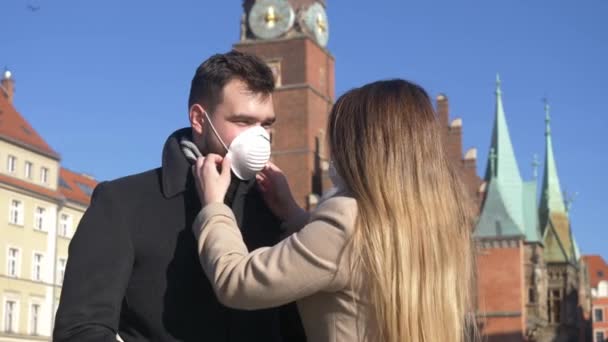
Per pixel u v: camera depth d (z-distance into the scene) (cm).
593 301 13238
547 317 8056
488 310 6800
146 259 402
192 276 402
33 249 6103
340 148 374
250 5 7388
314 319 367
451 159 379
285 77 7175
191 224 409
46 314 6172
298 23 7269
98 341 366
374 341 353
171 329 397
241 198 428
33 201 6134
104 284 383
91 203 407
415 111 372
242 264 363
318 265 354
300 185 7000
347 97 383
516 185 7406
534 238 7331
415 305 346
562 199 8731
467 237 374
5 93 6375
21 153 6059
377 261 348
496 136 7556
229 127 420
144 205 409
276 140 7100
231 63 421
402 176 360
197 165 406
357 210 359
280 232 435
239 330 405
